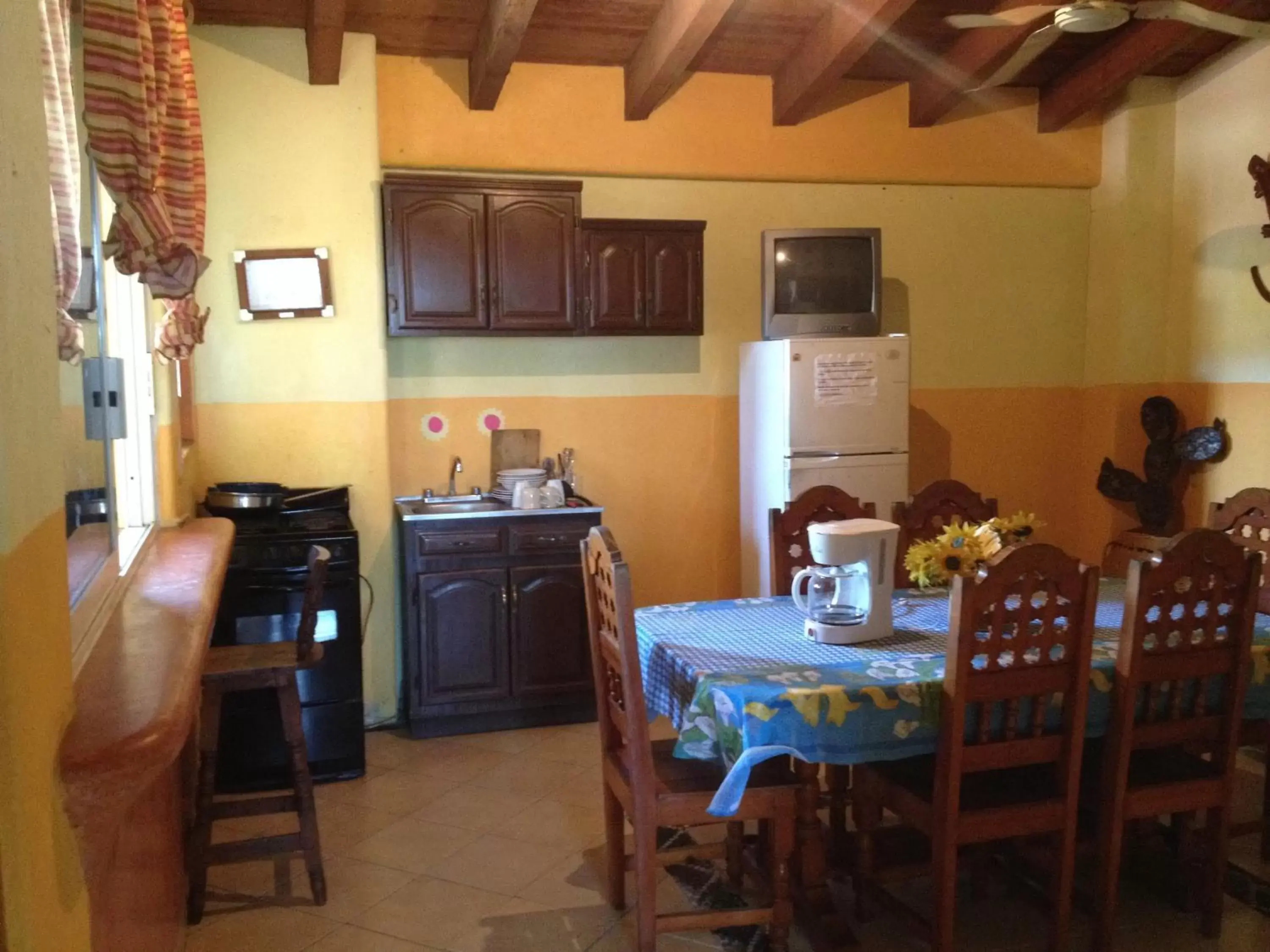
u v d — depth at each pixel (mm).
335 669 3605
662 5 3902
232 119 3920
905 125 4820
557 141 4434
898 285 4953
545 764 3779
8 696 996
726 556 4824
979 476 5133
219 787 3525
